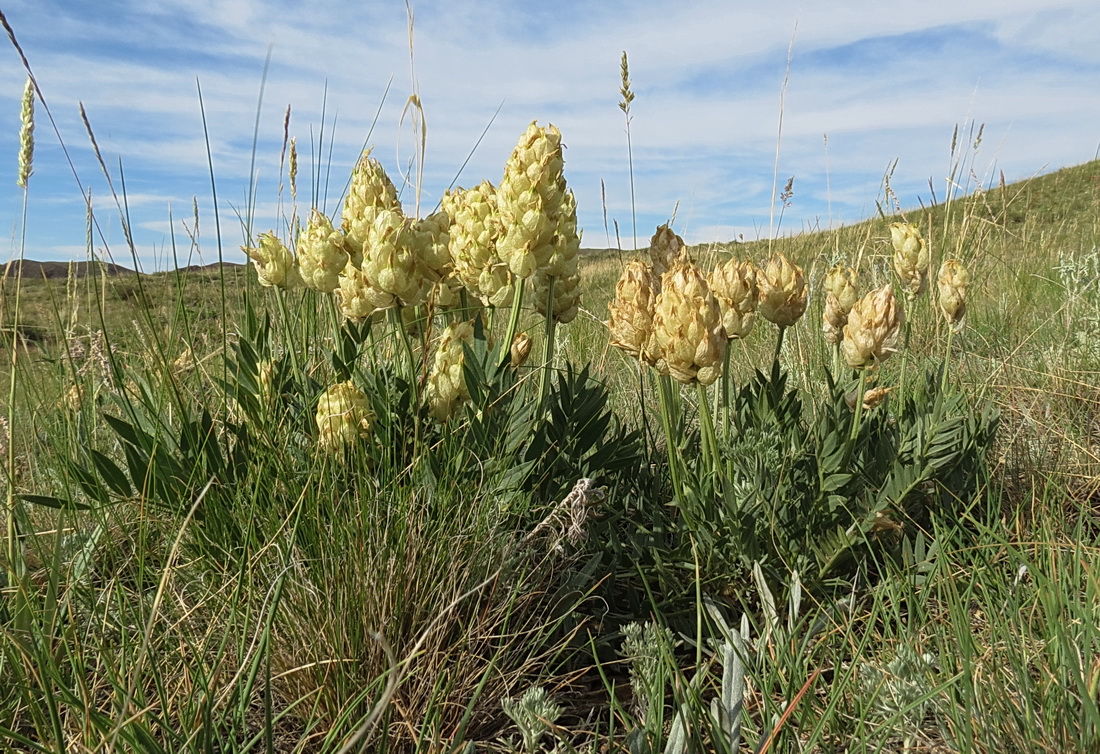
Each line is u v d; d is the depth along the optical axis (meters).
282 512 1.94
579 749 1.53
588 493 1.86
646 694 1.51
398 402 2.21
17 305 2.25
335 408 2.09
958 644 1.59
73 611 1.63
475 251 2.13
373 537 1.82
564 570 2.02
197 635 1.75
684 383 1.89
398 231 2.05
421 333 2.46
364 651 1.65
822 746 1.35
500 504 1.99
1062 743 1.25
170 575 1.77
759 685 1.51
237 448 2.17
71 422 2.47
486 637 1.66
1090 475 2.79
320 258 2.23
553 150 2.01
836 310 2.44
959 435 2.42
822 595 2.01
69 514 2.01
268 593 1.53
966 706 1.24
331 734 1.33
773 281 2.32
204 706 1.31
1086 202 14.20
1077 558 1.66
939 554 1.77
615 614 2.03
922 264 2.41
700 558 2.01
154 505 2.03
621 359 4.56
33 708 1.33
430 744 1.50
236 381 2.30
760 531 2.06
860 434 2.39
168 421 2.41
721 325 1.84
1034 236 8.25
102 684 1.59
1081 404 3.54
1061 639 1.37
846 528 2.12
